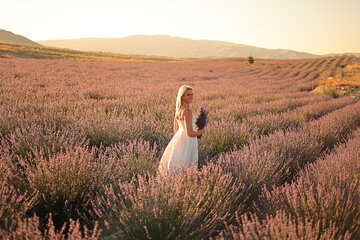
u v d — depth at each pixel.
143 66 47.31
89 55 102.81
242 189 4.08
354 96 21.23
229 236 3.03
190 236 3.06
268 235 2.75
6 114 6.96
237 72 46.19
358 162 4.65
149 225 3.05
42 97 11.67
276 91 21.33
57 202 3.79
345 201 3.48
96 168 4.30
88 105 10.24
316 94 21.05
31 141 5.23
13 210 3.17
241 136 7.00
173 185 3.51
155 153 5.50
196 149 5.03
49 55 78.38
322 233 2.93
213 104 12.54
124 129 6.55
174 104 11.55
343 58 80.94
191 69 47.16
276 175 4.70
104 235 3.23
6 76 18.80
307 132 7.75
